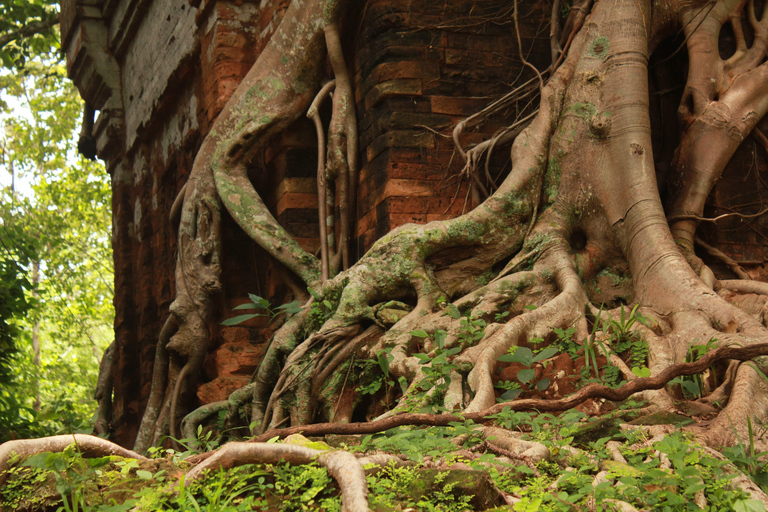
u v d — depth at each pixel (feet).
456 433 12.89
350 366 22.17
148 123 44.88
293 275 28.63
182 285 30.66
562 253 22.45
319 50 29.19
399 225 24.89
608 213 22.72
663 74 26.16
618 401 15.06
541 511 9.54
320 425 13.14
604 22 24.08
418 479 10.02
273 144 31.53
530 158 23.70
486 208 23.30
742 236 24.54
